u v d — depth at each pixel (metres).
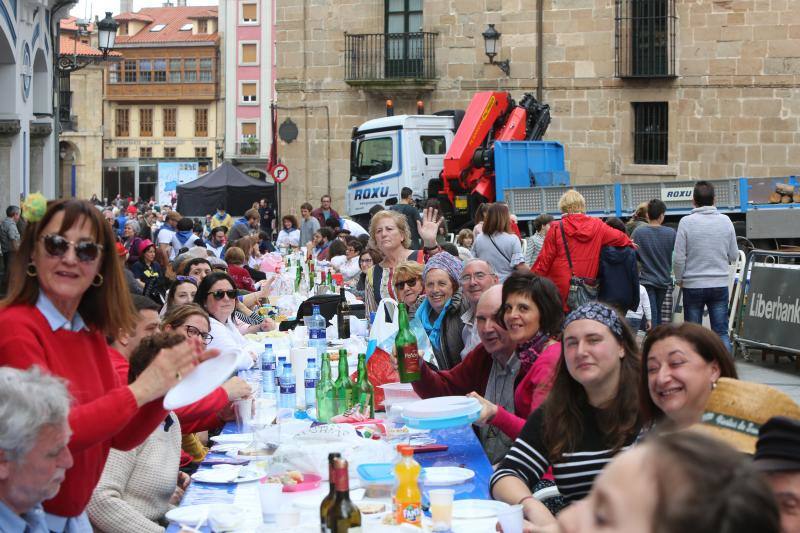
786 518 2.77
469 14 32.97
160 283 13.43
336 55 34.69
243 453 5.77
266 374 7.66
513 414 6.00
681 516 1.62
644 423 4.59
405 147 26.39
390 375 6.87
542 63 32.12
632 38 31.09
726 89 30.19
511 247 12.77
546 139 32.19
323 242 21.20
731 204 21.22
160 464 5.35
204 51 90.50
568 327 4.82
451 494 4.31
